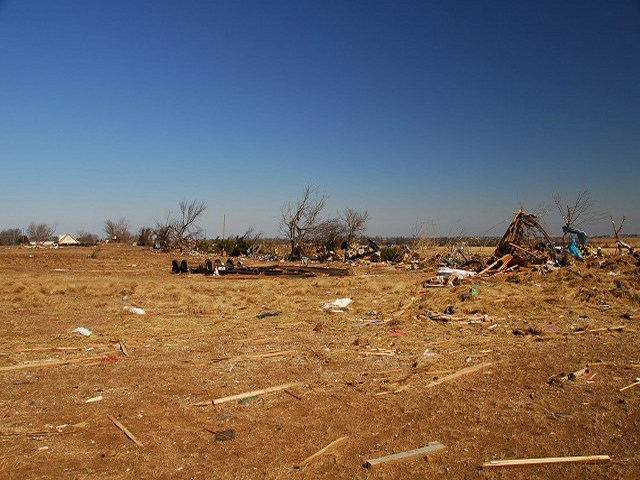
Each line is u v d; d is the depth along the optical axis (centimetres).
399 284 1883
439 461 481
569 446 507
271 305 1527
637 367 781
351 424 580
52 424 576
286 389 710
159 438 539
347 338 1050
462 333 1077
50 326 1172
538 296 1465
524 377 748
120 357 894
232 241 4688
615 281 1569
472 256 2630
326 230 4072
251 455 500
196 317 1322
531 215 2269
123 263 3462
